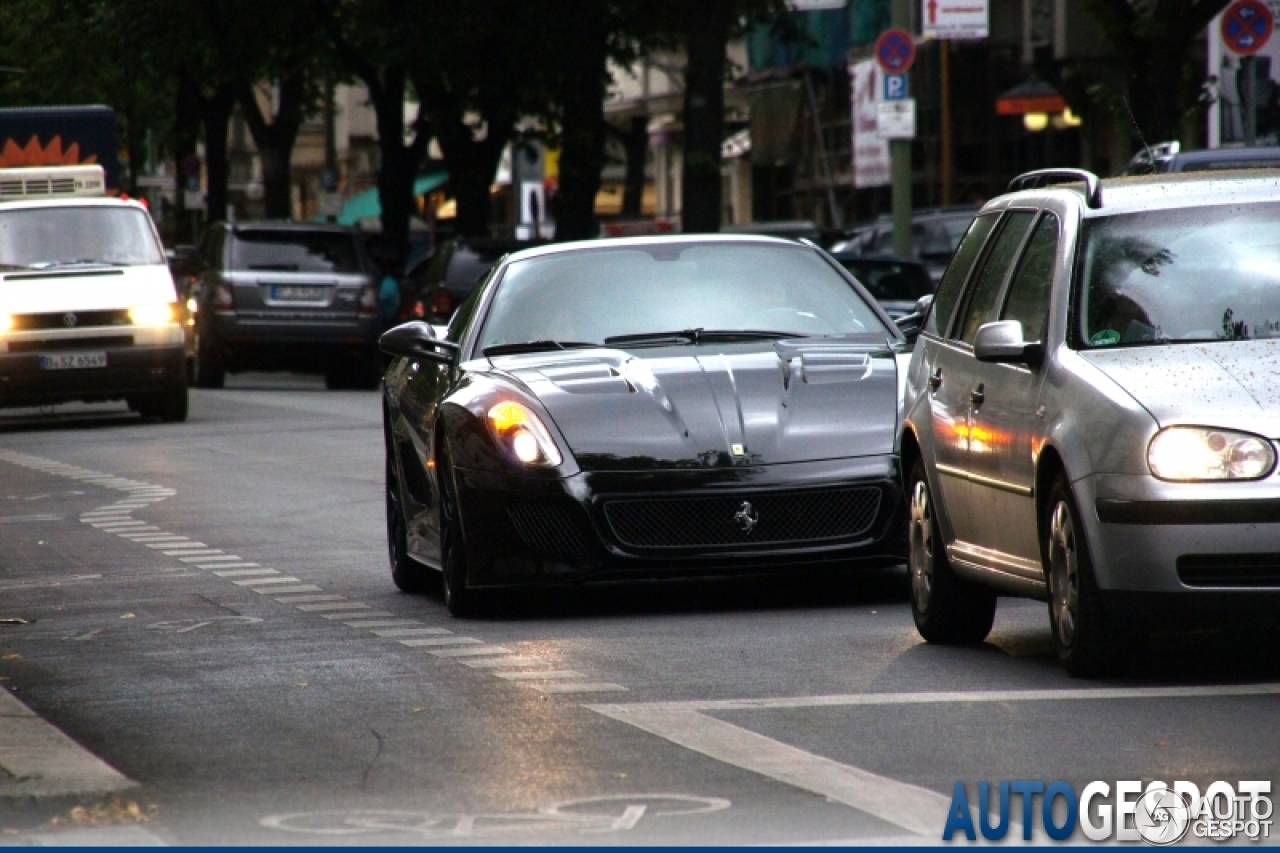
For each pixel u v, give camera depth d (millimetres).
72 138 98375
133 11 134500
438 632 31062
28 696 26297
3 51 167000
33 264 79375
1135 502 24312
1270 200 27406
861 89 160750
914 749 21484
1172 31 78000
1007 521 27078
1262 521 24062
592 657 28016
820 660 27453
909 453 30438
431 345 35594
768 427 31859
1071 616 25484
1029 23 134875
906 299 80625
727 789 19781
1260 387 24688
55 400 78375
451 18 118938
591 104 112062
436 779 20562
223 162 162750
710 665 27141
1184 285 26484
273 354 98875
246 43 134500
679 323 35250
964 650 28281
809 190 176875
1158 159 58062
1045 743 21656
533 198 128375
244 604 34844
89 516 49844
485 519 31766
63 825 19062
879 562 31703
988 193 148000
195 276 103250
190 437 71500
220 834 18531
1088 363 25797
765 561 31438
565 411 32031
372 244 134125
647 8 124000
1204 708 23344
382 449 64625
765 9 123438
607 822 18578
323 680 26703
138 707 25203
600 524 31328
